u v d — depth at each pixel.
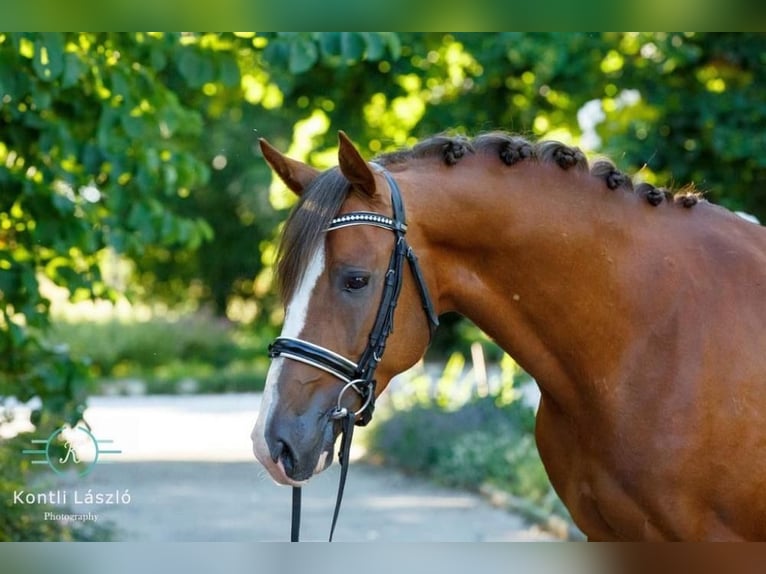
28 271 7.18
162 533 9.88
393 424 15.78
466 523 10.98
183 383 25.89
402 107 14.80
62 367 7.57
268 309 32.06
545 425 4.49
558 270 4.16
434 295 4.14
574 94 13.45
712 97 11.79
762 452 3.99
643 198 4.34
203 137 24.38
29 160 7.41
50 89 6.96
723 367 4.02
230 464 15.12
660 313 4.12
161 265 31.64
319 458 3.81
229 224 30.91
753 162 11.63
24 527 7.93
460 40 12.76
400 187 4.09
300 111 14.53
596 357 4.15
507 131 4.55
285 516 11.33
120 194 7.93
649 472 4.01
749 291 4.17
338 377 3.85
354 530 10.50
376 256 3.91
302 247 3.86
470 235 4.14
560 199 4.21
